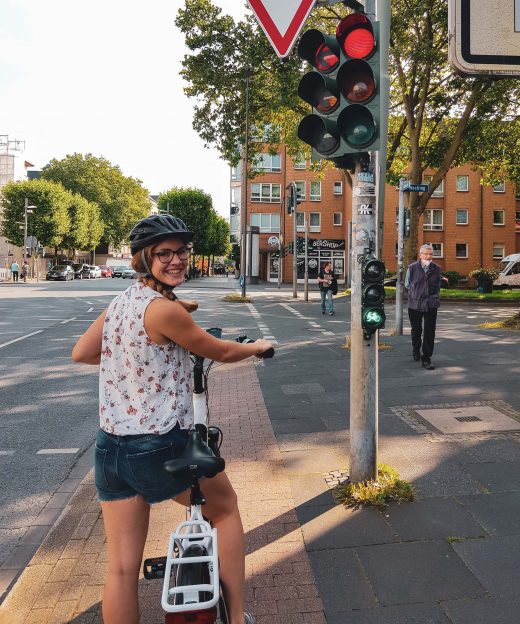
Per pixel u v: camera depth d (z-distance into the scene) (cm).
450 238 4784
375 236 391
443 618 257
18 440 571
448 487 400
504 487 399
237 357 214
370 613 262
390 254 4741
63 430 605
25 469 491
